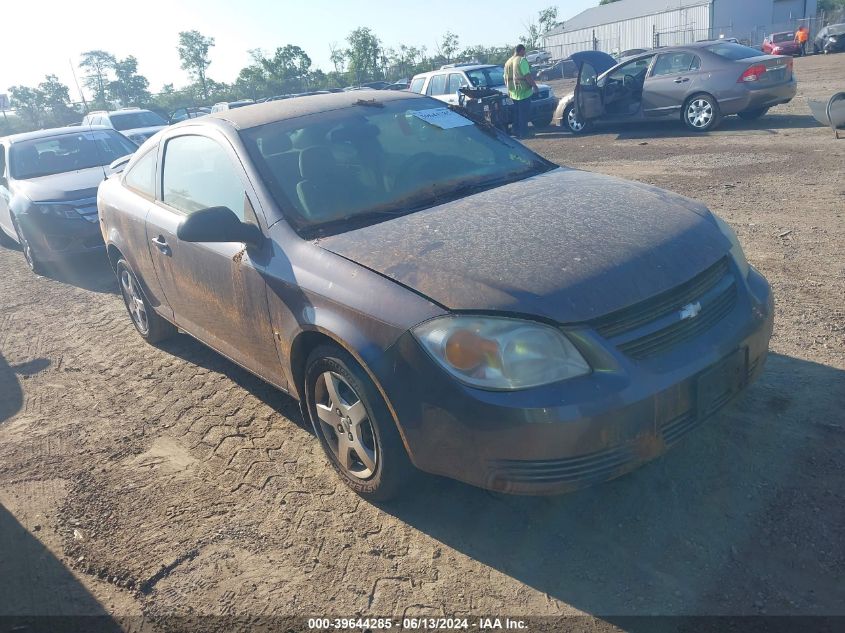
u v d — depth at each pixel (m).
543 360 2.49
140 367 5.09
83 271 8.18
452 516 3.08
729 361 2.79
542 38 63.56
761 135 11.49
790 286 5.05
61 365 5.36
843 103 10.22
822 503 2.85
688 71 12.64
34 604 2.86
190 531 3.19
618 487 3.11
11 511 3.52
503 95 14.77
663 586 2.55
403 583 2.74
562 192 3.48
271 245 3.36
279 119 3.94
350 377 2.95
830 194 7.41
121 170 5.46
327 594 2.73
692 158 10.32
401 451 2.93
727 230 3.27
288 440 3.85
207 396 4.49
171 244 4.16
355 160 3.77
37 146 8.84
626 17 54.53
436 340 2.59
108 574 2.97
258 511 3.27
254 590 2.79
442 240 2.99
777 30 46.34
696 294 2.81
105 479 3.69
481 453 2.55
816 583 2.48
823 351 4.05
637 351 2.59
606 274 2.66
